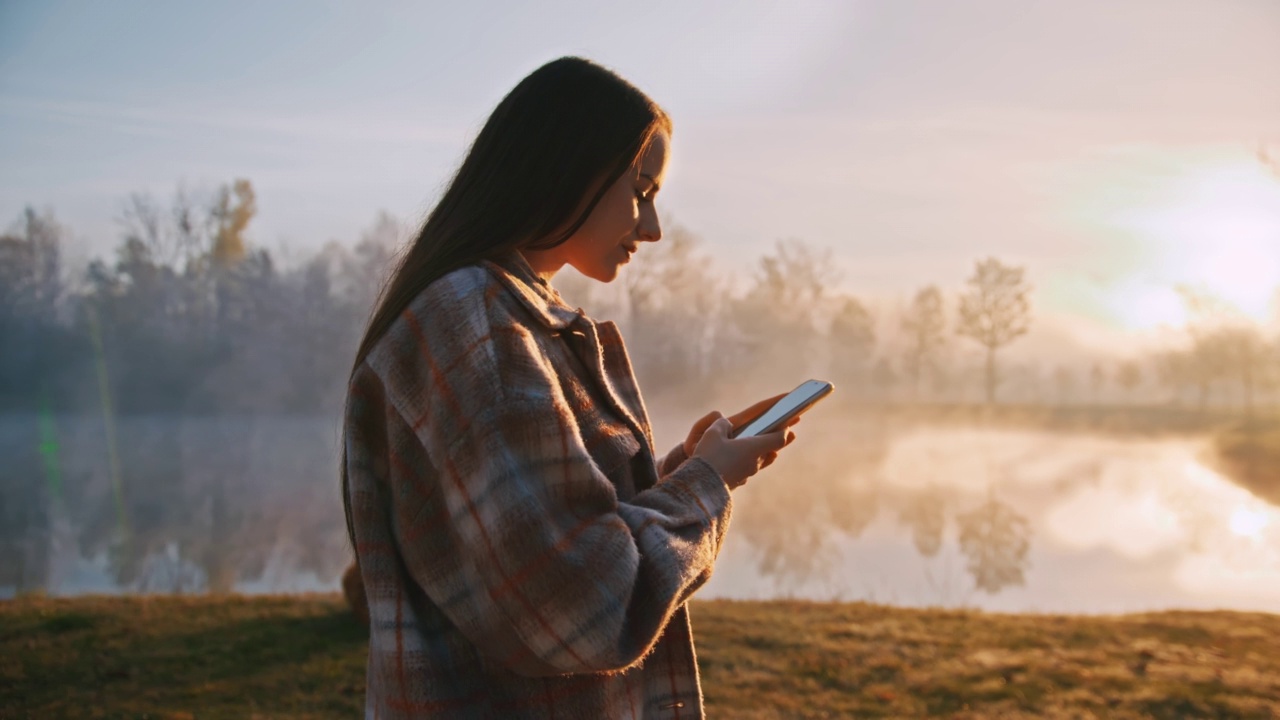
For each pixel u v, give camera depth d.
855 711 5.81
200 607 8.55
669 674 1.28
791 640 7.47
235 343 59.19
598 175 1.19
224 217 59.91
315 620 8.07
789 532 21.39
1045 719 5.57
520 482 0.97
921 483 31.38
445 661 1.07
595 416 1.16
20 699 6.02
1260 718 5.52
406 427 1.07
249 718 5.71
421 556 1.05
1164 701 5.85
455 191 1.22
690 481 1.14
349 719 5.74
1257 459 34.94
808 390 1.32
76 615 8.11
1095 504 25.55
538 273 1.27
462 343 1.04
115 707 5.89
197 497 27.86
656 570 1.02
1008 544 19.20
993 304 84.81
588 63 1.23
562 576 0.95
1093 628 7.97
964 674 6.55
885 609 8.80
